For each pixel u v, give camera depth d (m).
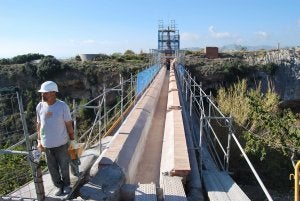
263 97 20.14
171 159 8.20
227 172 9.23
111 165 7.43
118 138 9.49
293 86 53.94
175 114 13.03
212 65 53.03
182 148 8.73
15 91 5.53
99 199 6.13
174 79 25.95
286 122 14.13
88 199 6.13
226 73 51.22
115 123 13.57
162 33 60.88
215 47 64.88
